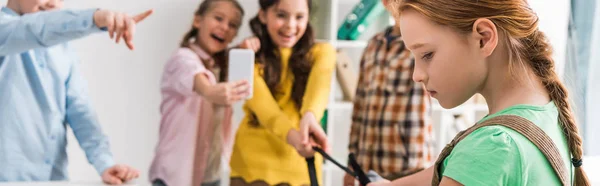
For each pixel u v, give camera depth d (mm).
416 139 2111
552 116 758
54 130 1813
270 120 2145
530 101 755
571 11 2506
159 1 2555
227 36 2426
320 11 2637
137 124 2584
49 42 1406
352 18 2766
